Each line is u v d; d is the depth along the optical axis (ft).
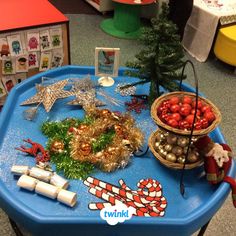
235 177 3.60
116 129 3.92
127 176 3.61
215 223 4.83
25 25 5.11
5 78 5.46
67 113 4.43
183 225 3.06
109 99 4.73
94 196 3.34
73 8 11.38
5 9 5.58
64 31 5.49
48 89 4.52
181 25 8.94
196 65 8.86
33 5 5.85
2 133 3.99
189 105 3.44
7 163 3.62
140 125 4.33
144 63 4.28
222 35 8.22
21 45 5.23
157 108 3.45
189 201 3.40
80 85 4.81
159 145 3.62
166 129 3.19
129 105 4.66
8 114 4.27
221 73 8.59
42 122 4.24
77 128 3.97
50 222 2.99
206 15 8.43
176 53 4.13
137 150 3.88
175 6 8.68
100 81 5.06
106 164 3.58
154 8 10.27
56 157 3.70
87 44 9.23
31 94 4.73
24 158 3.71
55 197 3.24
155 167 3.75
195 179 3.64
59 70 5.12
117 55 4.76
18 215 3.12
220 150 3.38
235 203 3.48
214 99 7.53
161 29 3.96
